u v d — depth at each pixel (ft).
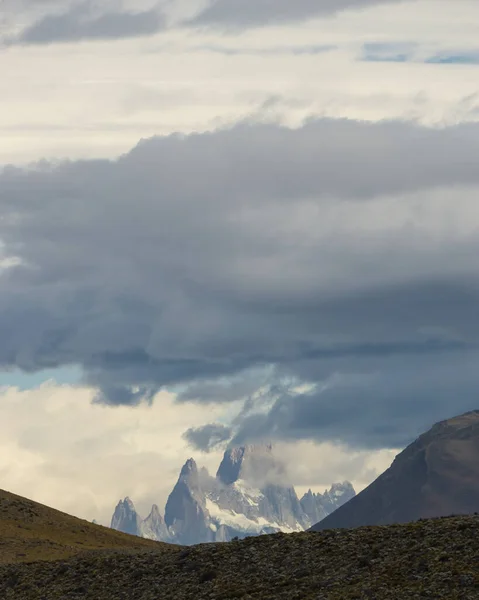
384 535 317.63
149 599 318.86
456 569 274.77
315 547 322.55
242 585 307.17
